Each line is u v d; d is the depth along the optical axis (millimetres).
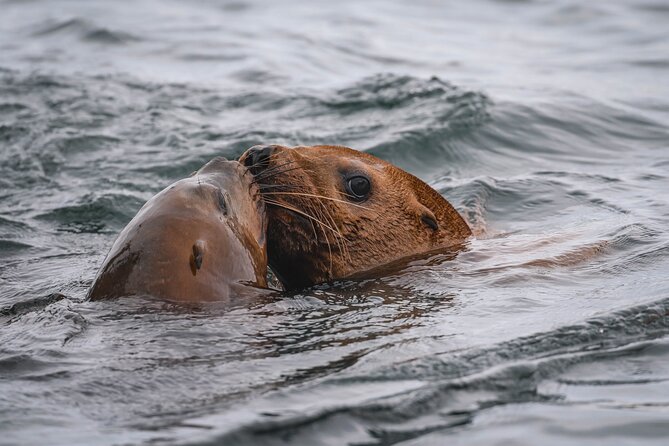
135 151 40594
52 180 37688
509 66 59562
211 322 19859
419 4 85375
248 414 15766
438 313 21594
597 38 69000
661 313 21016
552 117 45062
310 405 16219
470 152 40531
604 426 16062
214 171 23000
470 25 75812
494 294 23094
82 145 41312
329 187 25812
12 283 25578
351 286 24312
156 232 20828
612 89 52094
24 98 48219
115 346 18594
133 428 15352
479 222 31297
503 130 42938
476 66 59344
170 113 46125
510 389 17422
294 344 19234
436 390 16984
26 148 40938
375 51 63719
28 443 14914
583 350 19219
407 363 18156
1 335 19781
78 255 29125
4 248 29906
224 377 17406
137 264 20703
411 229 27281
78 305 20797
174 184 22000
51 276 26203
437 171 38656
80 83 51750
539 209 33000
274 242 24703
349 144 40406
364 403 16359
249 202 23141
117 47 63719
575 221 31078
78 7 80812
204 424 15406
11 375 17422
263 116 45750
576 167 39000
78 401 16391
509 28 74312
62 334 19172
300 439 15227
